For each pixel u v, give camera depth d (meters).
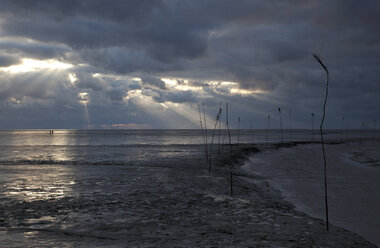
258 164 31.41
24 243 7.39
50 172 23.80
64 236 8.12
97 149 52.66
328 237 8.52
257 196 15.51
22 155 40.22
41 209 11.69
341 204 13.75
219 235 8.31
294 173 24.59
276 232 8.84
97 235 8.23
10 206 12.20
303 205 13.57
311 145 69.62
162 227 9.15
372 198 14.99
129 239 7.83
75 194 14.98
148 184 18.34
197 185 18.19
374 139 103.56
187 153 43.59
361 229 9.98
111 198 14.01
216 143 75.38
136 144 71.44
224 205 12.82
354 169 27.17
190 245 7.31
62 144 71.19
